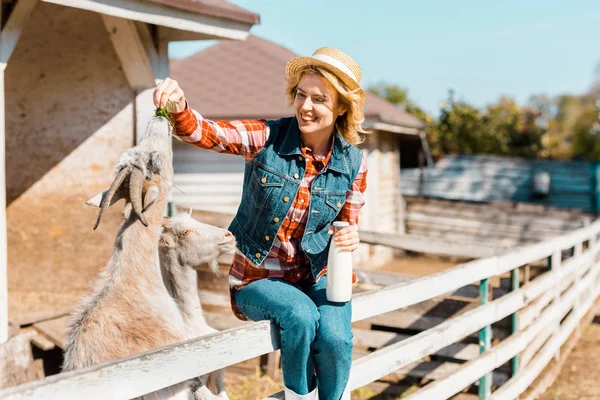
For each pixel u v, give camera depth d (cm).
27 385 190
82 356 269
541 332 650
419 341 399
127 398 219
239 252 295
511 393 536
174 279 314
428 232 1620
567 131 4559
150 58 643
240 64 1347
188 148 1184
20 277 691
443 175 2084
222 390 323
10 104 689
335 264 276
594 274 916
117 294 277
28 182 689
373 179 1395
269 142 281
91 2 497
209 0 634
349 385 333
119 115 667
